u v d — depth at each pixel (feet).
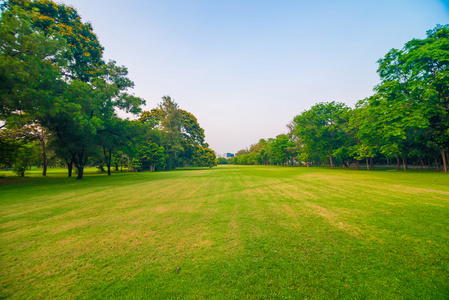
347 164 142.00
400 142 72.28
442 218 16.90
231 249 12.21
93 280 9.37
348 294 7.97
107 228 16.52
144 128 76.28
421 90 62.80
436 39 58.85
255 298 7.90
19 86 41.47
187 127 180.04
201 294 8.21
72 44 74.23
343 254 11.25
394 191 30.48
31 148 76.54
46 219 19.19
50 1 69.56
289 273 9.53
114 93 67.72
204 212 21.09
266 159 265.13
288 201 25.61
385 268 9.72
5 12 41.78
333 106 120.26
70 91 53.42
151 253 11.95
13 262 11.16
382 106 72.49
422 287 8.23
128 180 60.08
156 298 8.03
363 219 17.29
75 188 41.83
